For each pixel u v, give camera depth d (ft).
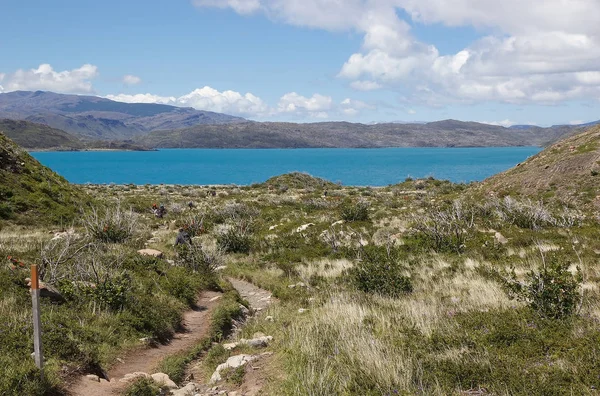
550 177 126.62
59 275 39.37
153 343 32.53
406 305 36.58
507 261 54.60
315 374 21.54
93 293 35.47
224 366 26.32
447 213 86.22
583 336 24.25
